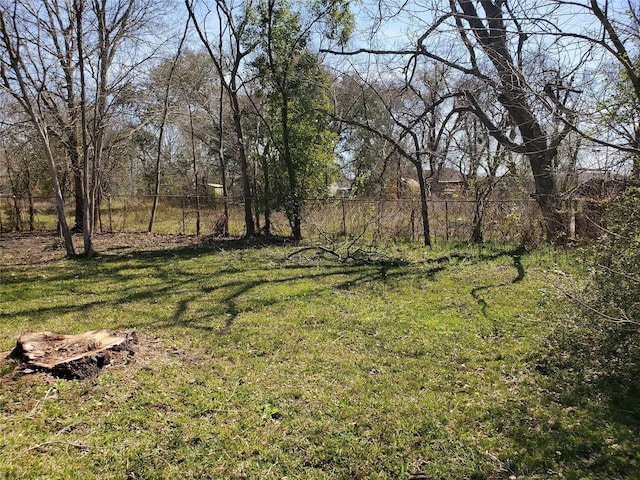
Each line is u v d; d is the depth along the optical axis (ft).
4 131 43.80
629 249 15.02
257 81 52.95
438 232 45.44
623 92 14.78
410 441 11.73
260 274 32.17
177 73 59.82
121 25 42.32
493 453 11.20
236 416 12.90
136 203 69.72
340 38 46.24
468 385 14.76
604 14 14.16
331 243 42.55
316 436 11.91
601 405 13.28
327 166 51.01
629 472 10.33
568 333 16.58
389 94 54.80
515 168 42.42
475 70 31.14
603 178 18.31
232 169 83.66
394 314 22.31
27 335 16.88
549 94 17.10
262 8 45.70
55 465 10.64
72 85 45.78
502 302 23.63
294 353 17.58
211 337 19.44
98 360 15.64
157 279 31.27
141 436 11.87
